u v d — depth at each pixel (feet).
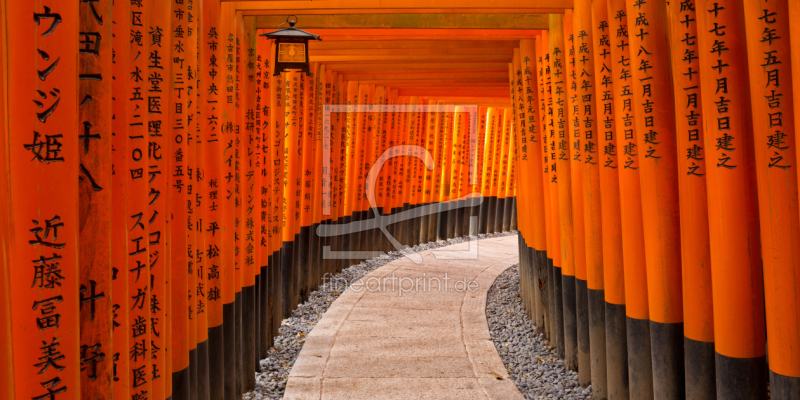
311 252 23.20
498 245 37.65
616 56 10.29
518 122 19.79
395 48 19.71
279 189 18.02
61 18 5.25
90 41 5.97
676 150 9.33
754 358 7.61
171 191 8.81
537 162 17.72
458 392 13.19
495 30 16.81
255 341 14.71
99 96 6.06
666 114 9.24
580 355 13.64
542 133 16.58
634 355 10.50
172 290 8.96
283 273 20.61
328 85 24.32
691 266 8.50
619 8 10.12
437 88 31.78
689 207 8.44
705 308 8.41
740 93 7.36
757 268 7.55
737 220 7.46
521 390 13.60
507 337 18.26
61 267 5.41
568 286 14.38
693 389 8.61
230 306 12.16
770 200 6.73
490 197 42.88
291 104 20.36
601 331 12.42
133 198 7.16
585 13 12.04
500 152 43.32
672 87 9.27
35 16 5.11
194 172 9.55
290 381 13.84
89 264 6.13
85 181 6.05
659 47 9.17
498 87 30.19
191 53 9.39
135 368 7.29
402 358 15.60
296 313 21.06
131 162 7.13
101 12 6.03
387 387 13.48
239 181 12.74
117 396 6.72
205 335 10.38
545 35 15.29
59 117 5.29
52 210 5.30
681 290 9.39
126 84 6.80
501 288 25.32
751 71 6.83
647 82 9.25
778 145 6.63
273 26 15.03
